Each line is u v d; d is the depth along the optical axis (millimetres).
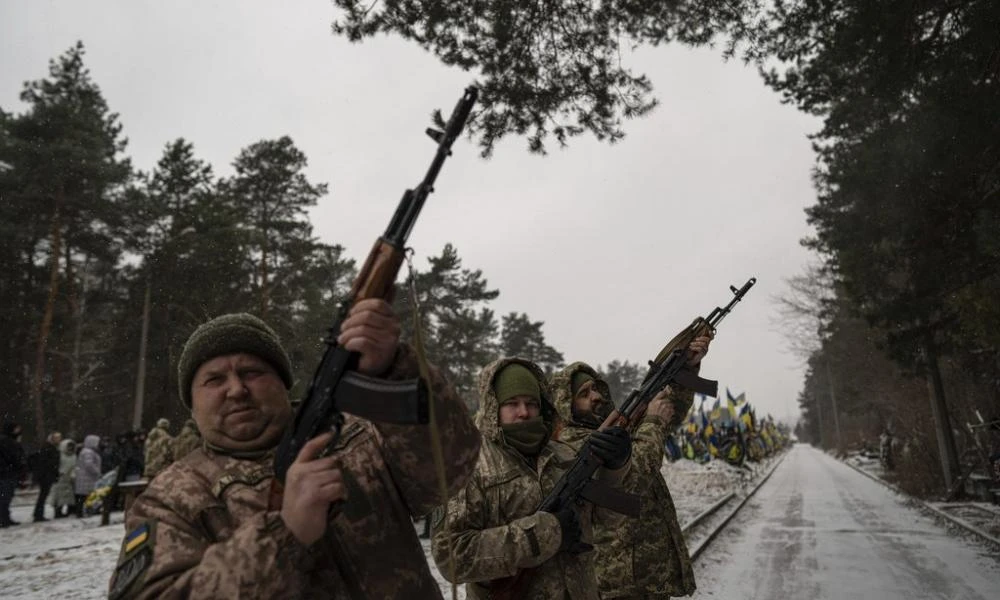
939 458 20016
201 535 1587
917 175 10008
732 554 10727
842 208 12062
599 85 7605
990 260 10203
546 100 7566
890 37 8977
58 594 7148
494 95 7426
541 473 2973
